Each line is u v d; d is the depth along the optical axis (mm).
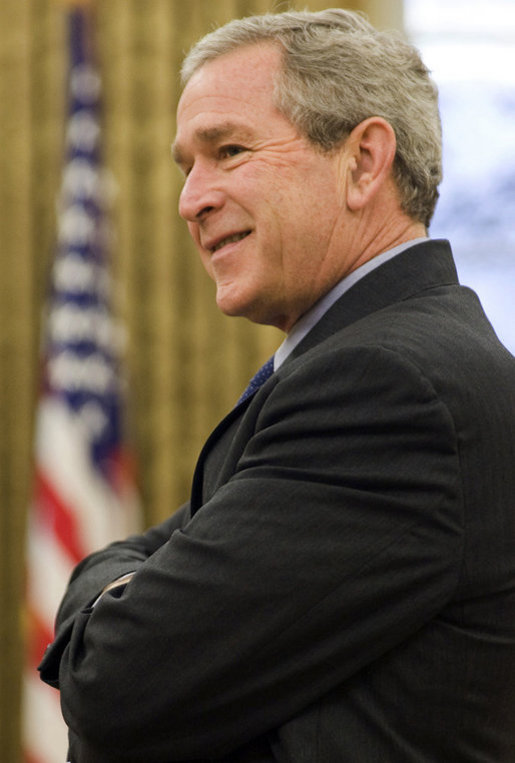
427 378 2959
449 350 3096
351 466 2957
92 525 8922
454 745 2980
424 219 3824
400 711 2947
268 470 3021
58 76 10039
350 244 3625
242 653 2896
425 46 11234
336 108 3588
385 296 3490
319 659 2900
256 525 2951
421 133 3744
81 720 3039
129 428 9484
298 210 3555
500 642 3031
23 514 9656
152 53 10086
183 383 10008
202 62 3748
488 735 3053
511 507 3053
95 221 9477
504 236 10945
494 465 3016
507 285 10906
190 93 3721
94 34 10070
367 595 2883
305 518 2928
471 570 2955
